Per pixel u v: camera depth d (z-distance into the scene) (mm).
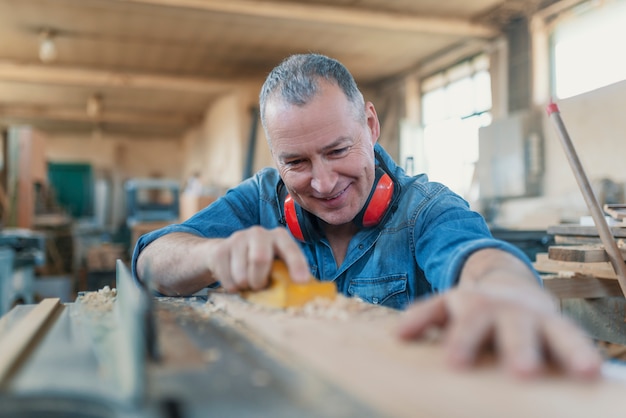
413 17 5406
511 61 5449
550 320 529
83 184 11516
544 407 427
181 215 6301
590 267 1433
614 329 1438
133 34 6133
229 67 7379
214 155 9000
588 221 1517
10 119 10328
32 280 4129
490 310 550
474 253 908
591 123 3754
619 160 3588
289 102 1139
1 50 6703
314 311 801
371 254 1337
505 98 5512
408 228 1314
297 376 519
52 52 6062
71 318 824
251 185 1570
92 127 11383
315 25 5383
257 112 7293
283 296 826
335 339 643
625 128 3520
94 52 6746
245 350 622
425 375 503
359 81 7781
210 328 748
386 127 7703
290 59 1224
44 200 5809
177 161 12414
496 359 536
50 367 547
